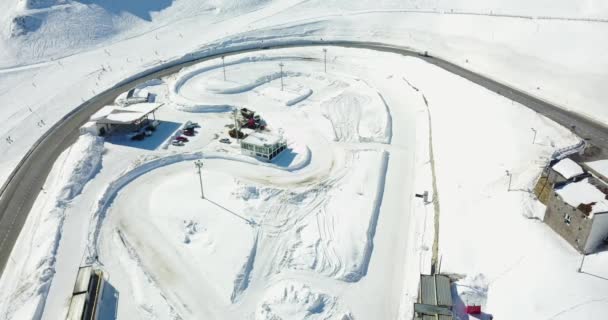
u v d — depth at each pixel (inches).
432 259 1405.0
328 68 3282.5
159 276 1384.1
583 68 2485.2
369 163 2007.9
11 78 3225.9
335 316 1261.1
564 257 1232.8
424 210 1672.0
